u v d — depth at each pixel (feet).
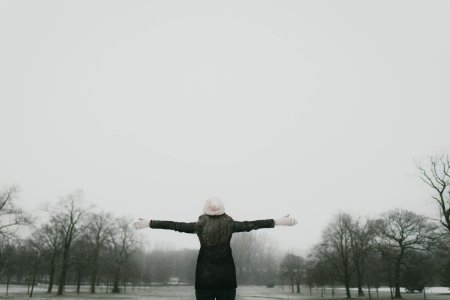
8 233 148.97
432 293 203.21
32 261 191.21
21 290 217.15
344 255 187.52
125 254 224.74
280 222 12.82
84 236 193.26
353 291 265.95
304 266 266.98
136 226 12.86
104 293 209.36
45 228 179.83
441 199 136.05
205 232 12.32
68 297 165.58
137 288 312.09
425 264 181.47
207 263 12.41
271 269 472.44
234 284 12.41
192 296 196.65
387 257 169.58
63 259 180.24
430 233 158.81
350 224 188.44
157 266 393.91
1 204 147.23
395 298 166.30
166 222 12.82
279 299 182.09
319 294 234.99
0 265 178.19
